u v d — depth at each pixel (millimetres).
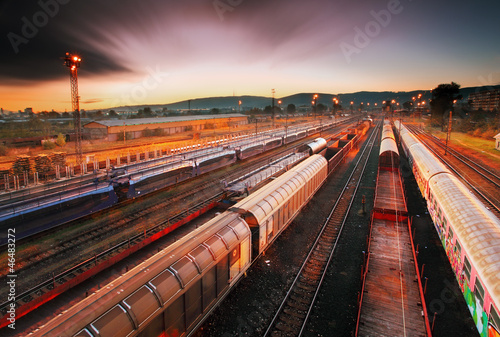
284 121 135375
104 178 29328
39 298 13438
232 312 13883
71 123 107062
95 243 19859
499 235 12672
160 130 80188
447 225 17109
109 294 9516
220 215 16469
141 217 24172
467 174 37969
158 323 10336
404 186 32688
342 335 12445
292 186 22656
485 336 10656
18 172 32719
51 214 21281
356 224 23375
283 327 12898
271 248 19516
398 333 11898
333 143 55750
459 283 14297
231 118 111812
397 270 16312
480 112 82000
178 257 12031
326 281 16203
